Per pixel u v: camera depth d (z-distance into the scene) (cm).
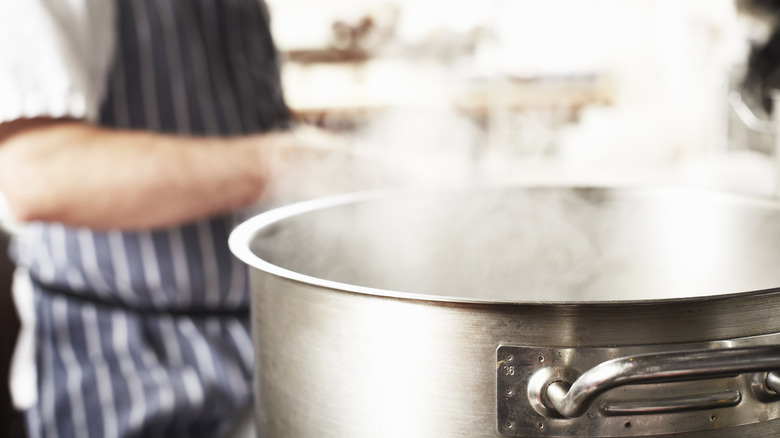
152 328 90
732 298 37
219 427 89
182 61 93
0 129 79
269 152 82
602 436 38
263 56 108
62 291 90
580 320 37
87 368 87
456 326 38
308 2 254
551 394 37
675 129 149
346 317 41
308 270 58
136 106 91
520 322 37
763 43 128
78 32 83
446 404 39
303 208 58
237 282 93
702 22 159
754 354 33
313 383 43
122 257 88
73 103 80
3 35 77
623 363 34
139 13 90
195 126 94
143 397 85
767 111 127
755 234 59
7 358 97
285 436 47
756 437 39
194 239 90
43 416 86
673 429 38
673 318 37
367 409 41
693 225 64
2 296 97
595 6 226
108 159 79
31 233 92
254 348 51
